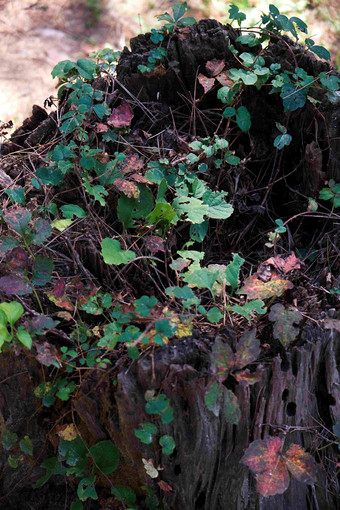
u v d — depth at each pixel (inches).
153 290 37.7
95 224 38.9
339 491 35.7
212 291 33.9
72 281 34.8
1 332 30.8
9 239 34.0
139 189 39.1
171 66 42.7
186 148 41.7
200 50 42.8
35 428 35.4
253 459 31.9
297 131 42.4
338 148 40.3
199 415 31.7
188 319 33.2
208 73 43.2
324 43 89.7
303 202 42.2
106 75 44.4
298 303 35.1
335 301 35.2
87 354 33.7
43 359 31.6
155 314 32.2
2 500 37.8
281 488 31.7
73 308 34.6
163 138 42.9
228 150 42.0
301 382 33.1
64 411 34.5
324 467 35.6
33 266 33.3
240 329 34.7
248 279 34.1
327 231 41.3
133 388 31.2
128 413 31.7
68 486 37.0
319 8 93.4
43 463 35.4
